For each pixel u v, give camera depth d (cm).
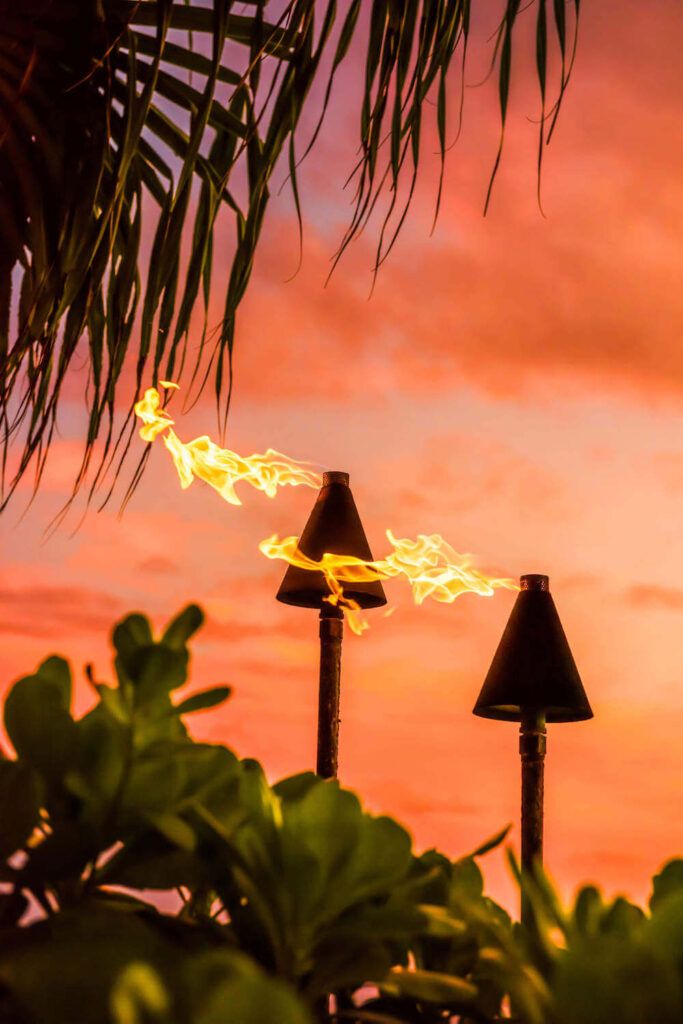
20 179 232
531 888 37
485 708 264
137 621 39
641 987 33
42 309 229
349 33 205
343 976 37
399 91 206
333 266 190
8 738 38
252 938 39
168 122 260
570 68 189
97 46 233
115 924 31
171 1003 26
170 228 225
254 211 217
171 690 38
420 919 38
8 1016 30
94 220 254
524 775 245
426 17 209
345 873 38
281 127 209
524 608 258
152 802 37
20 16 225
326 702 238
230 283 224
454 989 37
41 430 226
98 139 232
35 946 30
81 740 38
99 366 249
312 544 249
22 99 228
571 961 34
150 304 229
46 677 41
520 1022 43
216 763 40
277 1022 25
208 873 40
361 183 196
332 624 242
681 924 37
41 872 36
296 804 39
